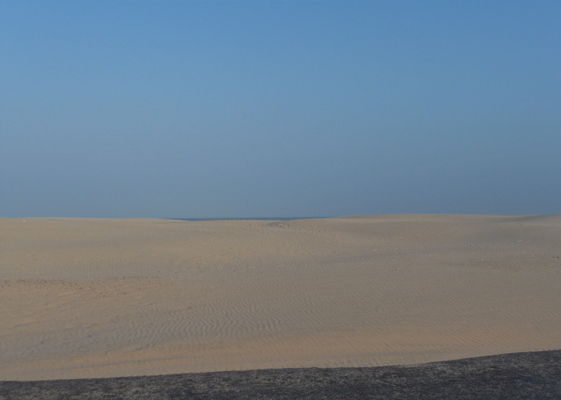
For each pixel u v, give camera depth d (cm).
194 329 1392
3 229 3625
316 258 3055
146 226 4316
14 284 2120
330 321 1430
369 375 915
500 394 805
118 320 1553
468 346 1151
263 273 2417
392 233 4138
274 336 1266
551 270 2230
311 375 918
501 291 1811
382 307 1608
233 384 867
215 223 4991
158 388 846
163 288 2088
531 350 1105
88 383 877
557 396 791
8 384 873
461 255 2866
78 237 3591
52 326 1484
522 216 5694
